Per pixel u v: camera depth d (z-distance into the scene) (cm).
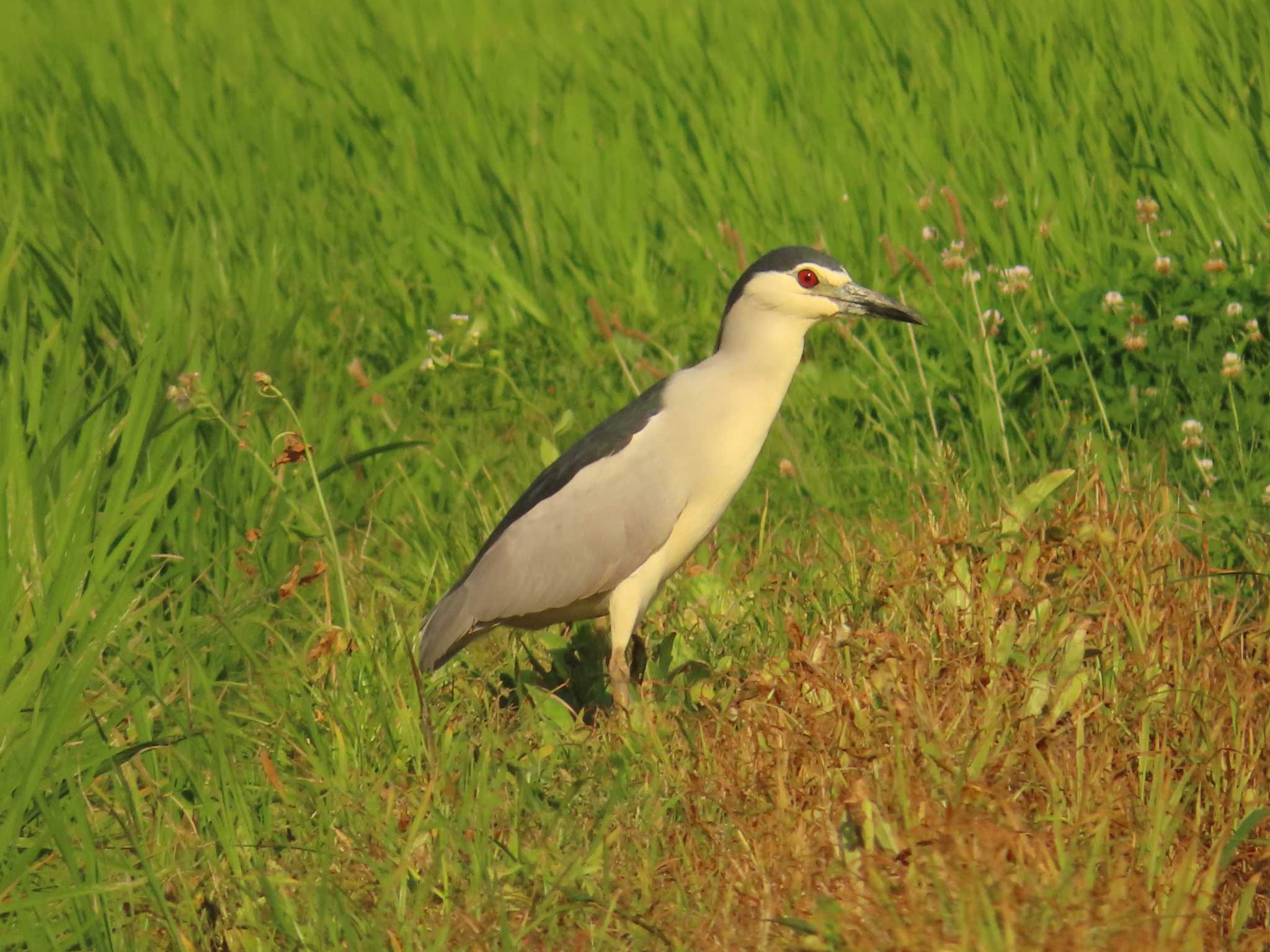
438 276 1881
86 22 2789
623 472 1063
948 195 1563
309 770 964
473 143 2112
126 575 1033
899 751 802
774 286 1070
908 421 1447
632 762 929
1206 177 1636
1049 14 2106
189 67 2448
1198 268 1467
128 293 1480
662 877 818
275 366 1334
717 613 1112
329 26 2664
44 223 1778
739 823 823
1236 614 1020
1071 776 828
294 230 1964
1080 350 1421
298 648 1120
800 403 1510
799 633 952
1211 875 728
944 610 980
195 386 1181
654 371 1547
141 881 812
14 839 856
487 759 911
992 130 1888
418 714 1006
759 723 899
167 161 2097
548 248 1894
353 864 848
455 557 1242
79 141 2120
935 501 1268
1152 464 1230
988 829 725
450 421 1559
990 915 675
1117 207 1706
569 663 1135
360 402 1461
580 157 2058
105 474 1088
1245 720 852
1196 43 1933
